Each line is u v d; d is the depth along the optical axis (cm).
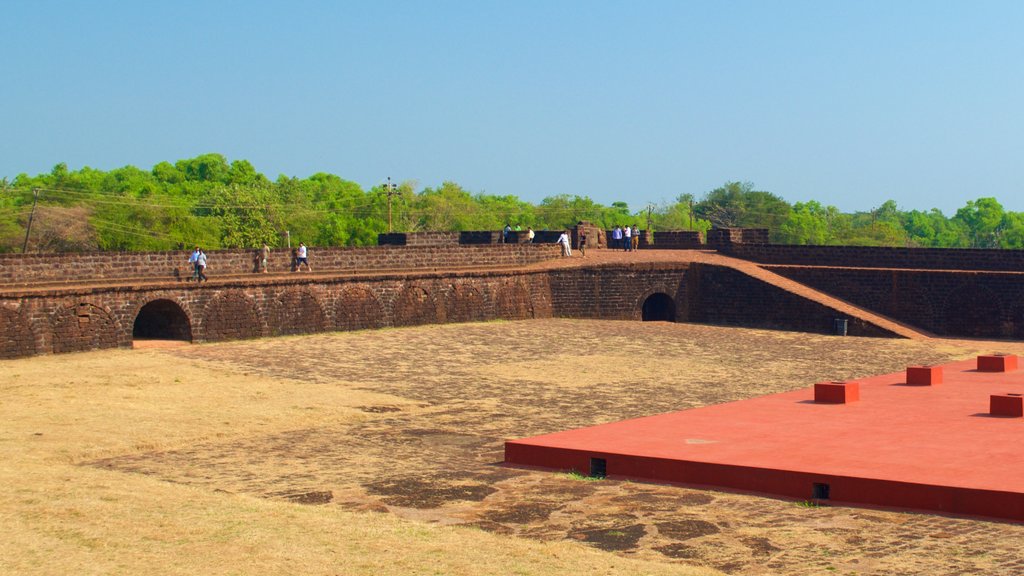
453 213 12206
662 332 4828
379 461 2316
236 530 1625
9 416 2661
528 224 13100
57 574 1404
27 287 3847
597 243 6244
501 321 5034
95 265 4125
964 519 1720
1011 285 4869
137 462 2288
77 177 12788
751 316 5209
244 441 2534
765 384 3506
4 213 8631
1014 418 2500
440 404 3086
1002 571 1451
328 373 3566
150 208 8856
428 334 4538
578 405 3088
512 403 3114
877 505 1830
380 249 5022
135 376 3294
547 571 1446
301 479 2128
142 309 4244
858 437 2286
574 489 2012
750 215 15075
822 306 4950
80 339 3769
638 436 2352
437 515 1828
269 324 4331
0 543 1537
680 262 5416
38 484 1922
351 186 14550
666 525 1731
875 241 13250
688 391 3353
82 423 2609
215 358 3750
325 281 4503
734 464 1998
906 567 1478
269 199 9875
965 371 3444
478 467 2248
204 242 8762
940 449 2130
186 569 1431
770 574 1466
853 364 3994
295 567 1448
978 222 19138
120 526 1638
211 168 14562
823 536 1641
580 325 4994
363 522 1705
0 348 3528
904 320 5131
